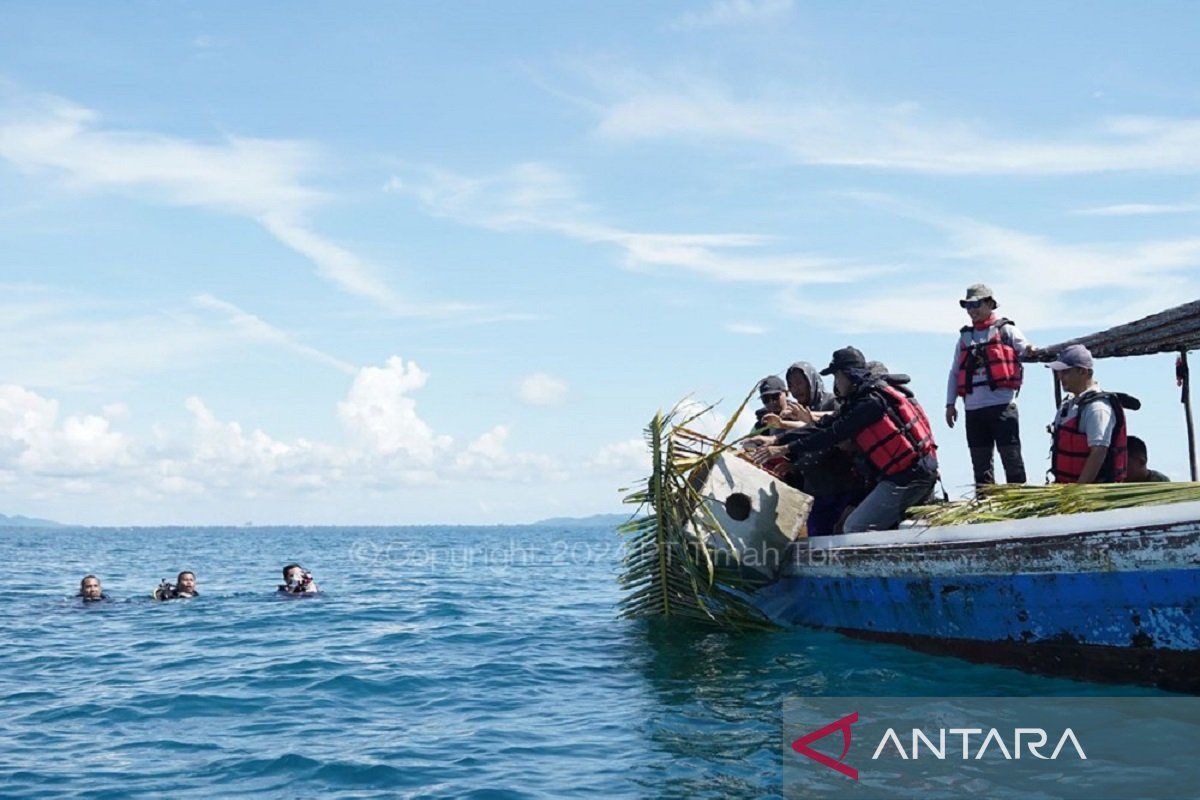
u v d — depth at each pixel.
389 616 14.84
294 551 57.28
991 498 7.78
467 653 10.55
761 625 10.13
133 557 47.94
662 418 10.20
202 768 6.37
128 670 10.32
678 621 10.62
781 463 10.62
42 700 8.74
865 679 7.57
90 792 5.89
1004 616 7.18
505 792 5.65
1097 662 6.53
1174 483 6.63
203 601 18.11
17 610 16.78
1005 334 9.64
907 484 8.92
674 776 5.70
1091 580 6.39
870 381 9.00
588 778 5.80
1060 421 8.06
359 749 6.70
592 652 10.24
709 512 9.73
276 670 9.91
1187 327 9.01
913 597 8.12
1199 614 5.77
